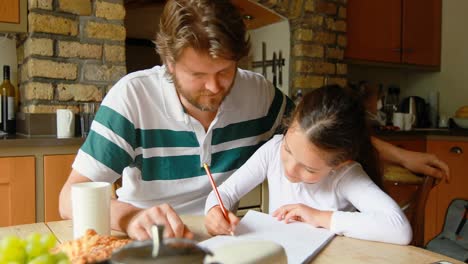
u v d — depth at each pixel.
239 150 1.21
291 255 0.69
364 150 1.05
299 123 0.91
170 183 1.11
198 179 1.14
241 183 1.09
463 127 3.04
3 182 1.66
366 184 0.95
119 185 1.15
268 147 1.16
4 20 1.87
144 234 0.72
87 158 0.98
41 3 1.89
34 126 1.89
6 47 2.16
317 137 0.87
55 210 1.77
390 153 1.21
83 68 2.00
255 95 1.23
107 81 2.05
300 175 0.94
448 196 2.85
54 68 1.93
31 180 1.71
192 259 0.34
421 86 3.57
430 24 3.38
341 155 0.91
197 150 1.12
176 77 0.94
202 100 0.94
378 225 0.80
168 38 0.87
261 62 2.96
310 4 2.71
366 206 0.90
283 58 2.80
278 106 1.31
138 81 1.07
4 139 1.66
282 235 0.80
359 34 3.00
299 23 2.70
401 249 0.75
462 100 3.28
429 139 2.94
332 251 0.73
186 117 1.08
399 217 0.82
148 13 2.50
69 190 0.93
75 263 0.47
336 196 1.01
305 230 0.83
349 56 2.96
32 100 1.90
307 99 0.97
